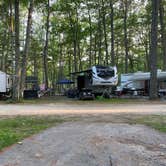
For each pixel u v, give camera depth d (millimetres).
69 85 53469
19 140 9508
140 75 36531
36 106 21875
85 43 51375
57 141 9328
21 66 30766
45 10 39750
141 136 10195
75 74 38156
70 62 55938
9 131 11023
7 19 38406
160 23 38812
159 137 10188
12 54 36531
